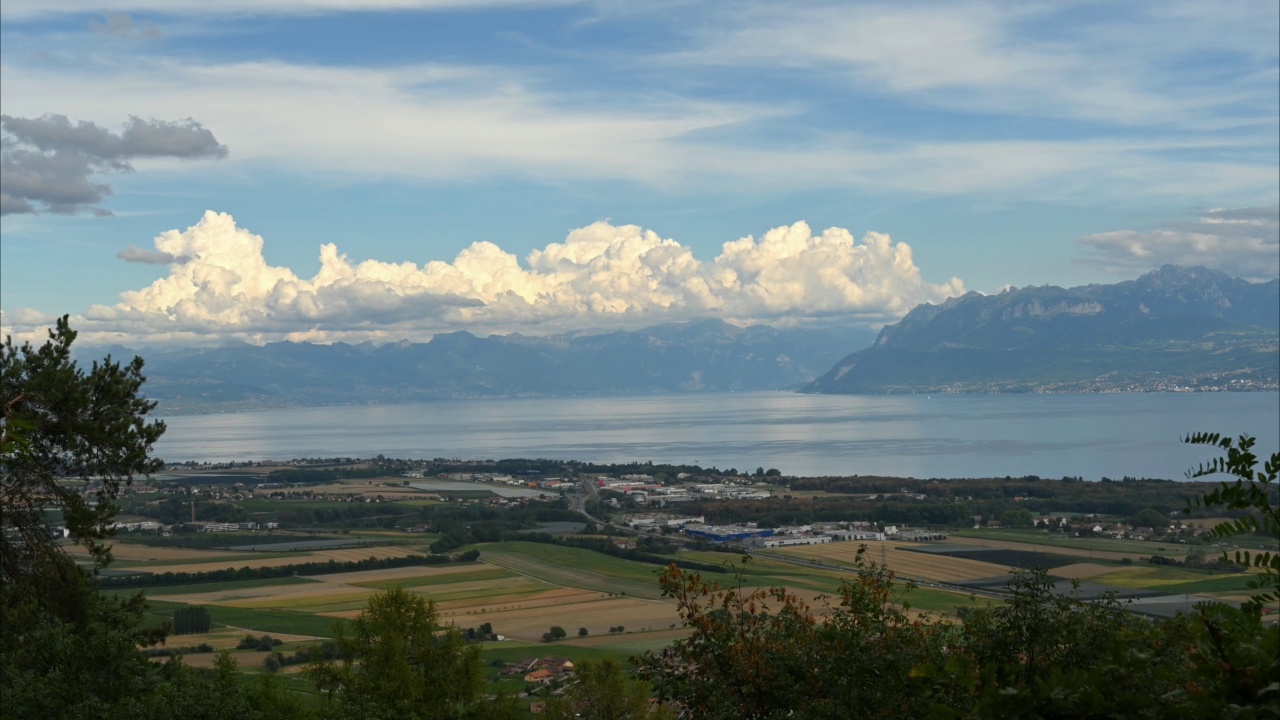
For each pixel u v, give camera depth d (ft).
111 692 71.00
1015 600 44.11
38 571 75.25
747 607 50.62
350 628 209.46
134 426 77.15
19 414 68.39
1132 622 43.09
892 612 46.57
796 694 45.01
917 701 38.50
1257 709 18.88
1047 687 21.01
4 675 69.87
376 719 76.84
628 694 117.39
